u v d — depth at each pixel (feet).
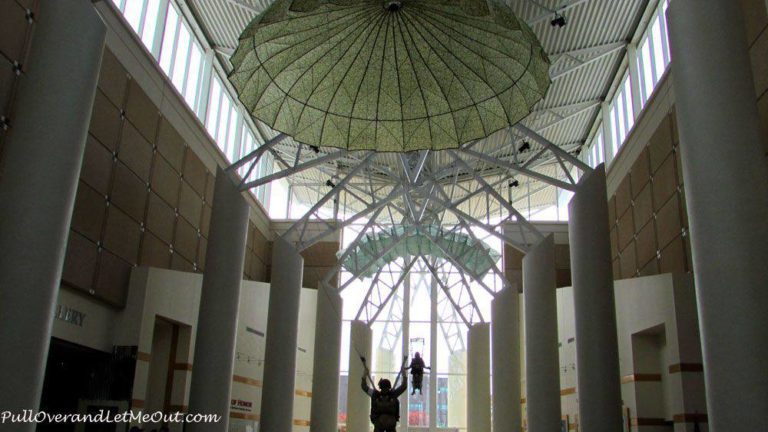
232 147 127.24
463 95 64.13
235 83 60.29
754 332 38.01
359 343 136.15
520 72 60.44
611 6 96.68
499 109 62.69
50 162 41.96
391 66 64.13
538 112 124.77
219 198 81.35
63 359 80.94
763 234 39.42
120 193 80.23
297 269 98.32
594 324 71.10
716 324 39.32
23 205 40.68
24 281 39.81
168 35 96.94
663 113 90.17
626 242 107.96
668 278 80.74
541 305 88.17
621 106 116.26
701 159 41.81
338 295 112.68
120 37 79.87
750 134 41.24
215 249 79.36
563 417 115.44
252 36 57.88
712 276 39.99
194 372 75.97
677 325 78.07
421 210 125.49
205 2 100.32
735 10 43.52
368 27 61.82
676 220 85.46
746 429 37.09
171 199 94.43
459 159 93.66
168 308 85.66
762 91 60.03
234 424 106.52
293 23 59.82
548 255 89.25
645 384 87.15
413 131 65.41
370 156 101.14
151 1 91.71
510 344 113.70
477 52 61.93
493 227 100.83
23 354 39.29
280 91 63.21
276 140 82.94
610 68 115.55
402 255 147.84
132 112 82.79
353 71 64.23
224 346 76.89
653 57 98.37
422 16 60.49
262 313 117.19
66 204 42.78
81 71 44.45
